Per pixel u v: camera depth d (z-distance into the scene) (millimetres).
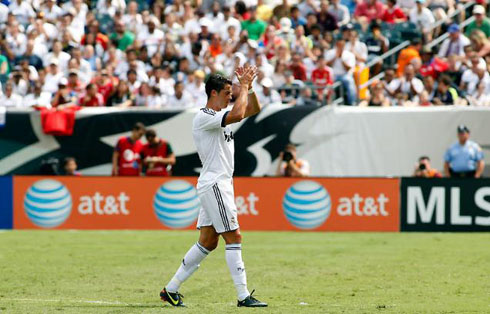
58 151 66500
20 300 31938
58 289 35188
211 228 29812
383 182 56312
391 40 74562
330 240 53656
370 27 74000
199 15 78750
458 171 60312
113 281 37594
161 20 81188
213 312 28453
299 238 54656
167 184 57781
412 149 63906
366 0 77562
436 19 76125
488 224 55500
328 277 38875
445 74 67625
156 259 45125
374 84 67625
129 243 52094
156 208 57844
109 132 65938
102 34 78375
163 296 30156
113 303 31125
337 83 67625
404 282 37281
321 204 56781
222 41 75250
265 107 64688
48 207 58625
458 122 63406
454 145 60562
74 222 58469
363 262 43969
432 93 67062
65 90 67812
